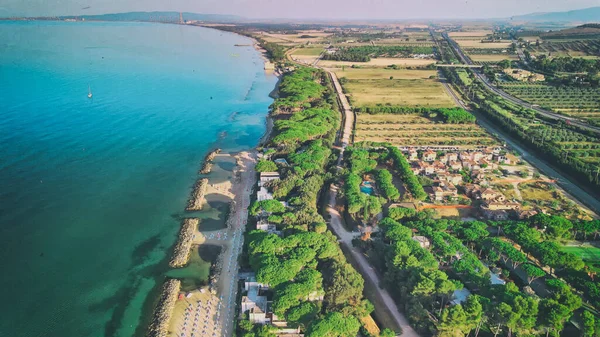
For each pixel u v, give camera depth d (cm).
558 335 11069
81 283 13800
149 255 15300
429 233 15100
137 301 13138
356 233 16650
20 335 11762
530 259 14850
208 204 18838
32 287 13500
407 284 12650
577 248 15612
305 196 17700
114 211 17988
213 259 15125
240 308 12794
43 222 16862
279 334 11494
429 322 11694
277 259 13162
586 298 12875
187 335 11794
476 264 13512
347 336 10931
